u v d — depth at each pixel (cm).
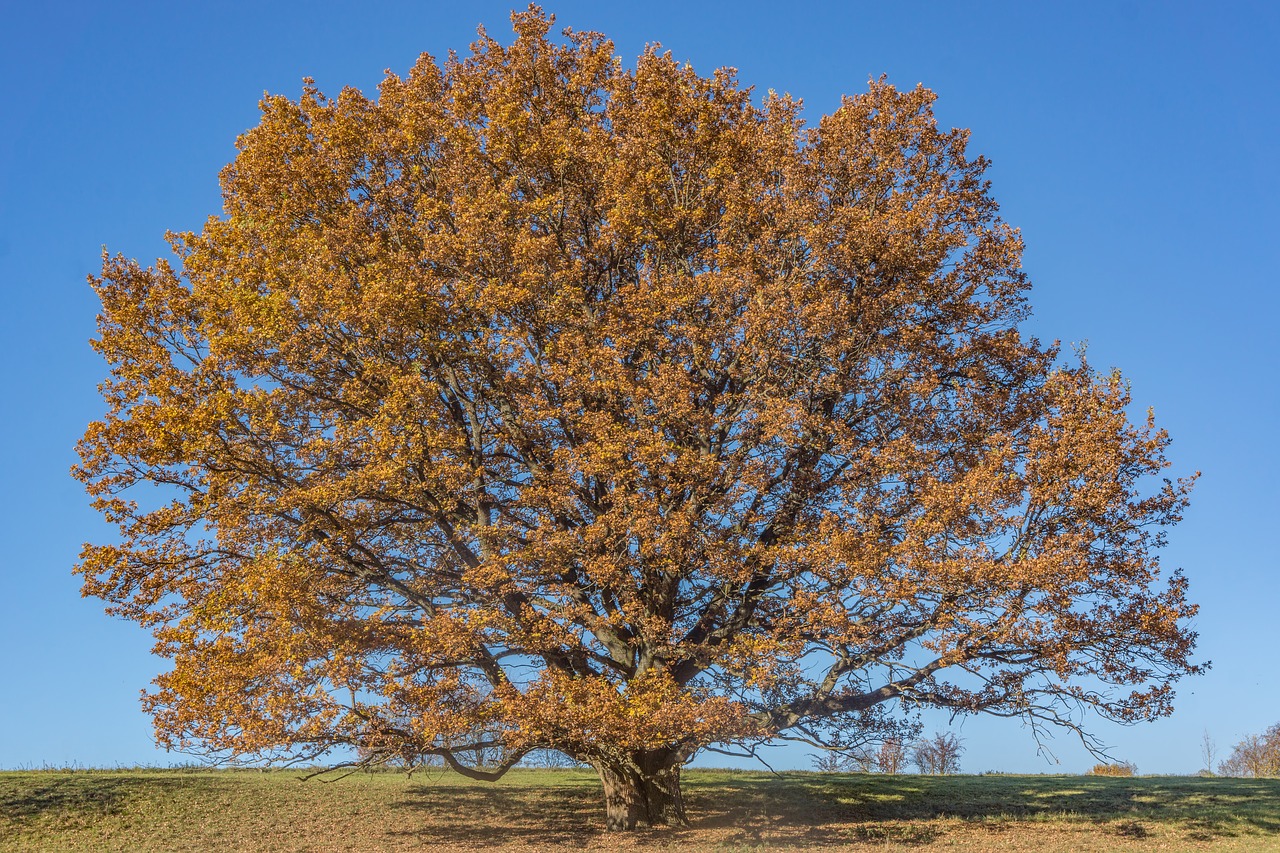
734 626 2072
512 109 2311
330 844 1998
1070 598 1766
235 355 2008
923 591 1812
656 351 2095
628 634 2170
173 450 1909
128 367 2038
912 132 2261
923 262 2025
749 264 2055
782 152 2198
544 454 2153
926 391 1962
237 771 2814
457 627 1831
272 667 1775
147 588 1916
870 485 1972
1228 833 2044
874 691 2053
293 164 2286
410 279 2033
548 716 1781
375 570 2125
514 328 2016
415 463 2000
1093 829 2120
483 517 2089
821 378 2017
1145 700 1855
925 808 2412
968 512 1789
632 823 2167
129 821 2147
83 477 1939
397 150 2347
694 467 1858
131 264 2119
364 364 2064
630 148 2230
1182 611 1831
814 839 2053
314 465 2014
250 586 1788
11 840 1995
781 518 2066
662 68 2355
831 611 1803
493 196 2119
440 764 2988
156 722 1830
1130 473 1864
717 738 1870
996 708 1948
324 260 2080
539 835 2111
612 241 2202
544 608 2017
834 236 2011
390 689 1817
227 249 2164
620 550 1930
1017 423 2059
